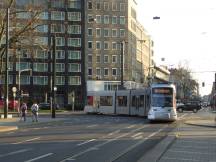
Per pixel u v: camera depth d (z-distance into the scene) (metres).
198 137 28.50
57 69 136.12
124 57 140.50
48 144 23.78
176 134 31.08
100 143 24.44
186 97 165.00
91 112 76.69
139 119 57.25
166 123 47.16
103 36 139.88
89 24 139.12
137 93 63.69
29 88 133.62
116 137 28.66
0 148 21.69
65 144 23.77
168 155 18.52
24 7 61.94
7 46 53.75
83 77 138.25
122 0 141.50
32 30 59.84
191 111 94.50
